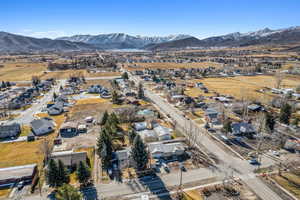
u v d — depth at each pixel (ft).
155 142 181.57
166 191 122.21
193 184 128.47
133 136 177.99
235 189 123.85
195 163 151.33
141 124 211.61
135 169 143.64
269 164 150.30
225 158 158.10
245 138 191.31
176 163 151.74
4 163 150.20
